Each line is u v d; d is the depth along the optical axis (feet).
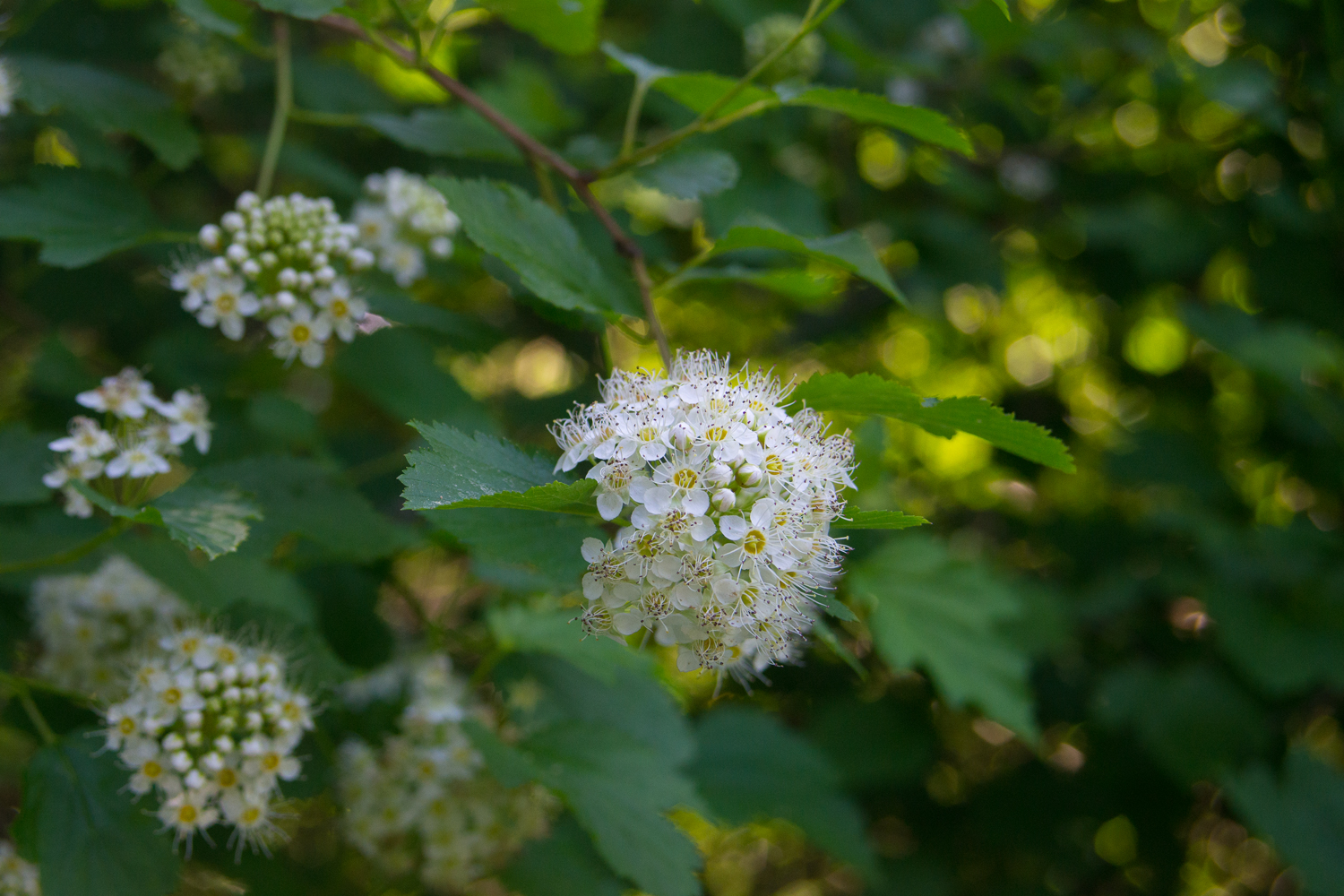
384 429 2.71
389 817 1.65
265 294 1.54
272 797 1.55
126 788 1.49
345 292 1.54
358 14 1.54
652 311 1.48
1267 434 2.54
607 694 1.72
